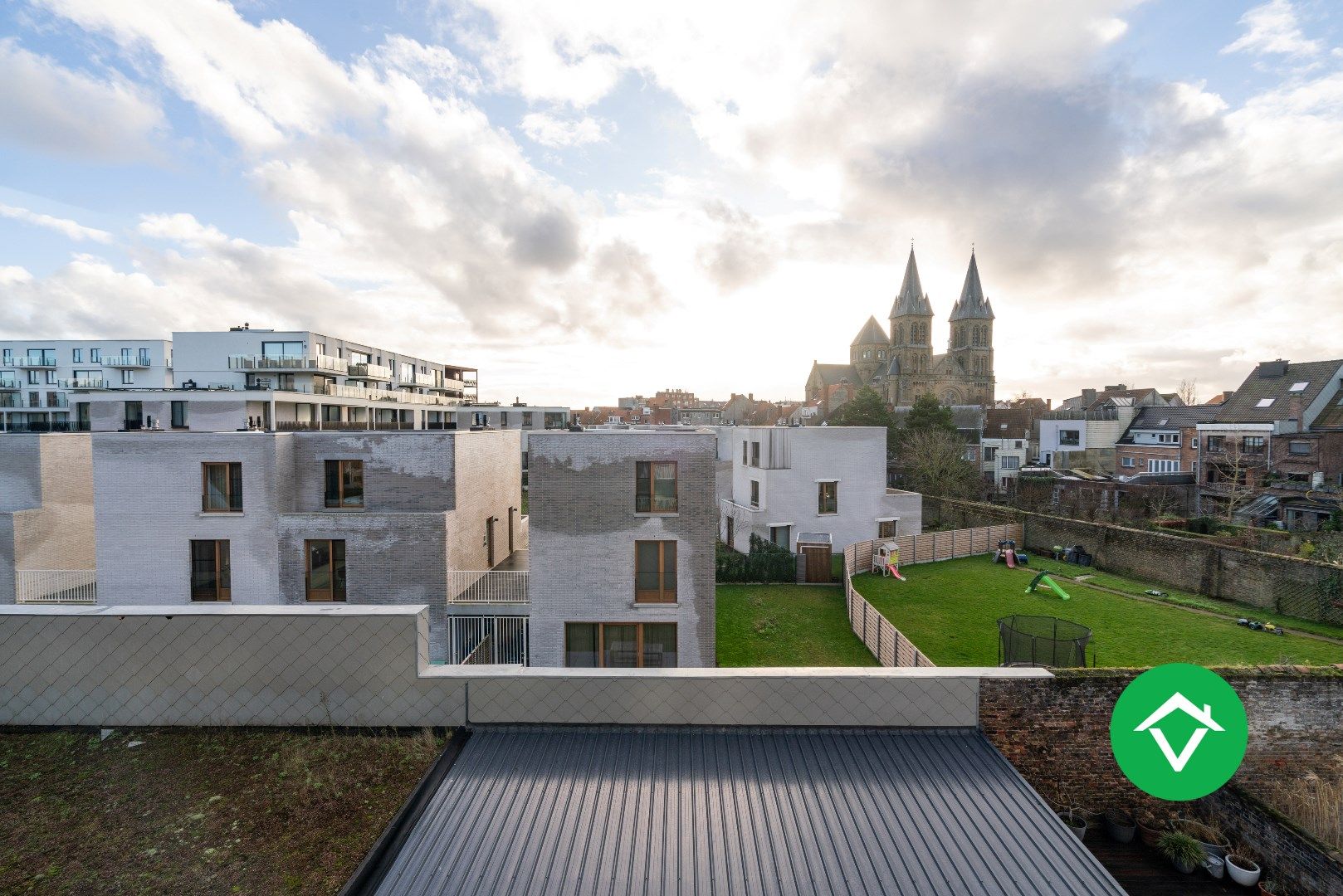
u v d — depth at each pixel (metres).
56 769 5.91
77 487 18.52
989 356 104.81
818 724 6.52
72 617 6.47
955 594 24.56
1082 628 14.14
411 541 16.16
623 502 15.59
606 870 4.71
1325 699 8.33
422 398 65.81
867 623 19.27
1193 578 24.16
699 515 15.59
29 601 16.92
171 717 6.50
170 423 43.06
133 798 5.58
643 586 15.77
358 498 17.00
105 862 4.90
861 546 27.91
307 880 4.77
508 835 5.03
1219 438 38.38
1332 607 19.84
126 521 16.31
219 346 50.25
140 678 6.48
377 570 16.19
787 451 29.52
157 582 16.38
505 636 16.31
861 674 6.61
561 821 5.18
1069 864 4.89
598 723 6.46
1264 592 21.69
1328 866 6.52
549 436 15.49
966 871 4.79
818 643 19.89
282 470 16.42
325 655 6.49
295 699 6.52
